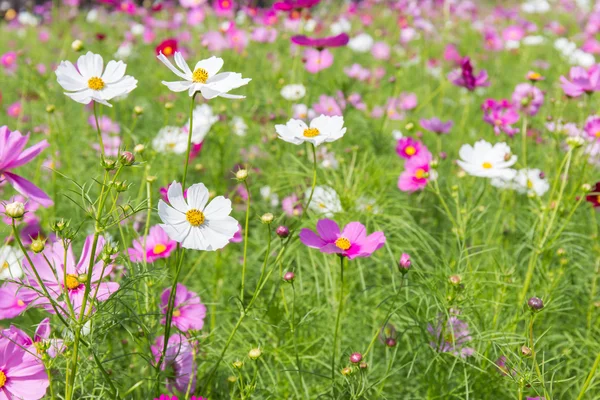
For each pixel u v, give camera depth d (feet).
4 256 4.28
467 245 4.94
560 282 4.58
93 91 3.67
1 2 16.66
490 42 10.95
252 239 5.09
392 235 4.80
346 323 4.45
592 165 5.01
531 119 5.96
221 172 5.61
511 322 4.25
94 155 5.57
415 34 11.17
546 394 3.65
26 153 3.40
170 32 10.05
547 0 15.79
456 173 5.59
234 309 4.66
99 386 3.76
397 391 4.37
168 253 4.15
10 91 7.60
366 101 7.35
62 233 3.35
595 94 6.52
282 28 9.30
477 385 4.16
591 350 4.40
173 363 3.86
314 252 4.71
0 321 4.30
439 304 4.00
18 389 3.43
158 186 5.40
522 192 5.00
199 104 6.20
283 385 4.22
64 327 3.54
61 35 10.80
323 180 4.88
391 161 5.65
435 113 8.20
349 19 13.50
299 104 6.26
